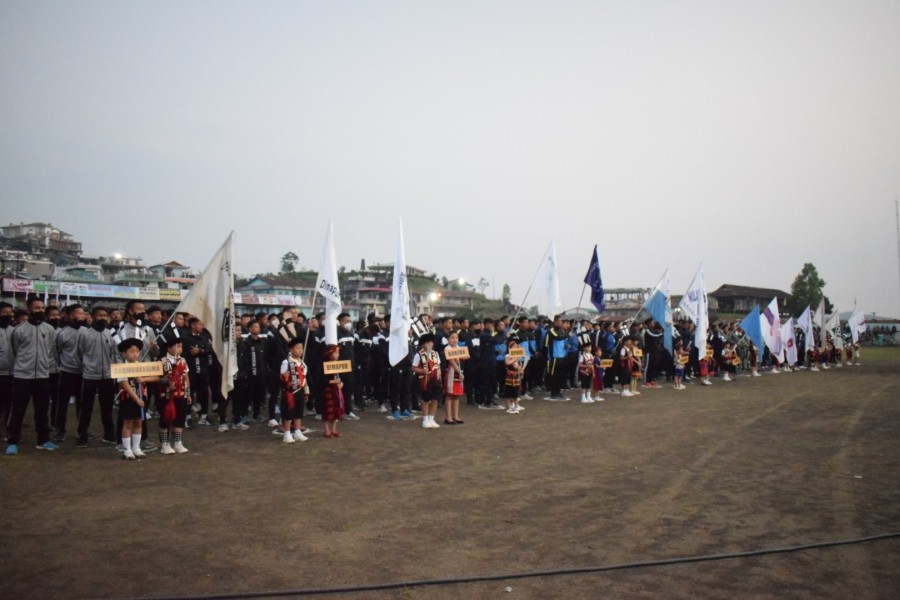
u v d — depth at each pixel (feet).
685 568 16.21
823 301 99.55
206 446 32.14
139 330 36.42
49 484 23.66
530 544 17.83
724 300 240.73
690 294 70.79
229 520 19.69
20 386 28.94
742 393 59.00
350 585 14.82
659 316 68.03
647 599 14.30
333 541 17.87
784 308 245.65
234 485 24.06
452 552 17.12
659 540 18.29
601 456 30.12
